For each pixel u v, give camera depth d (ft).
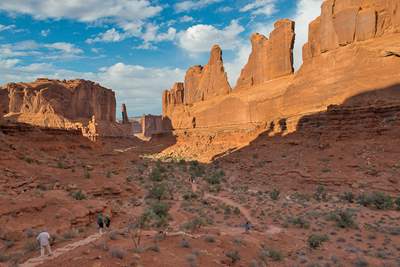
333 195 154.10
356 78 240.32
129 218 94.63
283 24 374.22
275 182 189.57
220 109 406.21
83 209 82.48
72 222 76.13
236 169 238.27
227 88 467.93
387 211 127.24
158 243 58.44
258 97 351.05
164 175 206.08
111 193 126.31
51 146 202.90
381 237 94.63
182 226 88.74
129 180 172.96
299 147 230.48
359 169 171.22
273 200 149.48
